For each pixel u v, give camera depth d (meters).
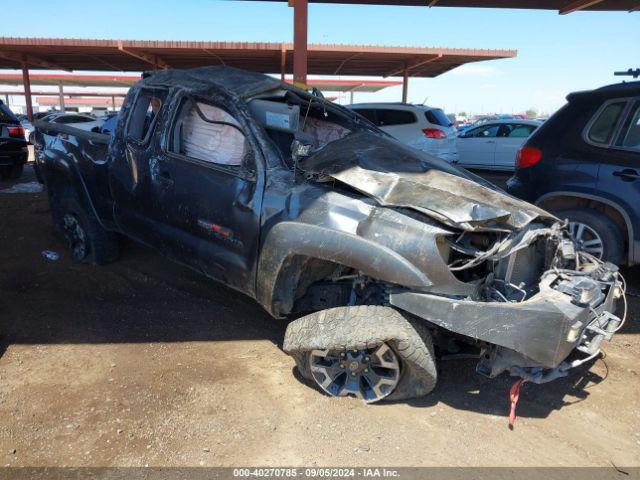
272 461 2.67
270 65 24.06
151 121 4.26
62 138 5.31
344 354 3.11
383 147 3.75
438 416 3.07
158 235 4.18
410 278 2.79
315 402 3.17
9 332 3.99
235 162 3.80
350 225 3.03
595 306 3.01
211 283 5.07
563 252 3.36
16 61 24.52
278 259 3.21
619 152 4.73
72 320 4.23
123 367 3.55
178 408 3.10
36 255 5.71
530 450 2.79
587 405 3.23
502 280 3.05
